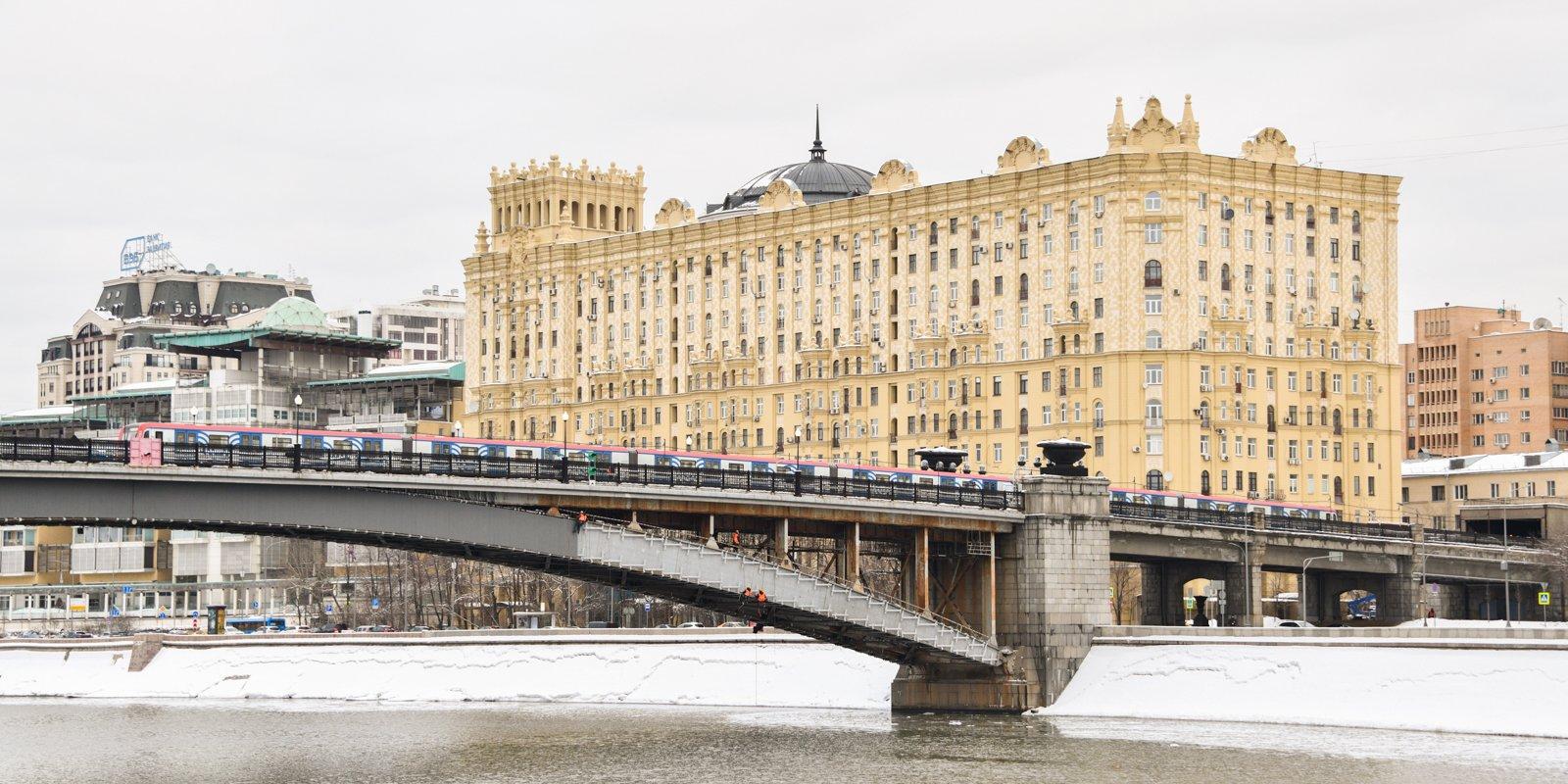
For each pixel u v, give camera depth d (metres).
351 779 120.38
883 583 189.75
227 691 185.75
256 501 112.75
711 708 160.00
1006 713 143.38
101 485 108.88
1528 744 124.31
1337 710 135.00
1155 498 177.88
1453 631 136.75
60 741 144.50
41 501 107.38
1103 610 146.50
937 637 140.00
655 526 129.75
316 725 152.75
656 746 132.38
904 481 138.00
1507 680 131.00
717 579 128.38
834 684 160.00
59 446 107.19
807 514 133.25
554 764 124.69
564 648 175.12
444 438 142.75
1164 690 141.50
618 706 164.88
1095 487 146.50
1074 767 118.19
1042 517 144.50
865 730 137.38
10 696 191.88
